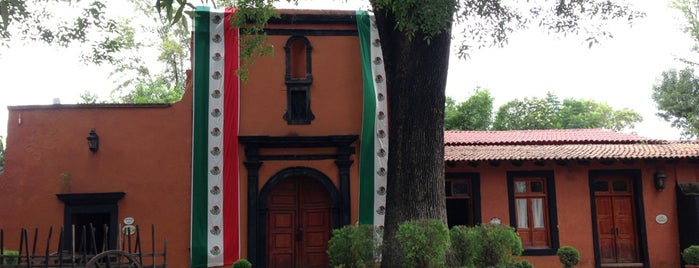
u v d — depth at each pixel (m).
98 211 14.30
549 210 15.43
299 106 15.52
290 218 15.24
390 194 11.25
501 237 11.28
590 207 15.38
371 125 15.15
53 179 14.30
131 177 14.51
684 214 14.85
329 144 15.00
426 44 11.02
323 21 15.65
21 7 11.48
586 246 15.20
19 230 14.04
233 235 14.45
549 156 14.91
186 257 14.32
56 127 14.56
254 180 14.75
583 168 15.51
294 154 15.02
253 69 15.28
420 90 11.14
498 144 17.53
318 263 15.09
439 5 9.03
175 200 14.50
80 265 9.88
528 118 33.78
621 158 14.70
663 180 15.19
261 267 14.45
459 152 15.72
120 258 9.88
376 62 15.57
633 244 15.46
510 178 15.55
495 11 11.26
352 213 14.90
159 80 29.23
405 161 11.12
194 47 15.07
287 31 15.54
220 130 14.82
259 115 15.11
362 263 11.54
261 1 12.21
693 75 28.08
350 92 15.48
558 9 11.33
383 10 11.48
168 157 14.68
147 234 14.30
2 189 14.19
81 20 12.95
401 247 10.62
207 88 14.96
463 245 11.29
